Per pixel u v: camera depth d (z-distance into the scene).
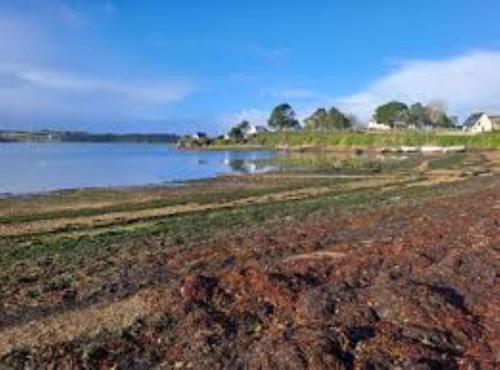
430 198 41.59
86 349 13.96
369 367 12.40
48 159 132.38
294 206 40.78
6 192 56.94
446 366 12.66
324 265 20.12
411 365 12.37
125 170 93.75
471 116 185.50
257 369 12.62
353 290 17.09
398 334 14.02
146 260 23.80
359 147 159.88
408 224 28.67
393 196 44.94
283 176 71.75
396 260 20.50
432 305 15.40
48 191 56.94
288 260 21.83
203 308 16.09
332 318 15.10
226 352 13.58
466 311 15.63
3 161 120.94
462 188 49.16
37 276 21.92
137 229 33.25
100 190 57.25
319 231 28.30
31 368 13.34
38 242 29.77
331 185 58.16
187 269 21.88
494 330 14.55
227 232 30.28
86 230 33.94
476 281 17.83
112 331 15.31
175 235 30.12
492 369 12.52
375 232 27.34
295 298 16.58
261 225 32.31
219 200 47.06
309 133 192.88
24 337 15.31
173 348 14.14
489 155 108.38
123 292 19.14
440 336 13.96
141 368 13.31
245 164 105.44
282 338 13.60
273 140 196.12
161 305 16.66
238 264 22.19
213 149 190.62
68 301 18.48
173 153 171.12
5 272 22.70
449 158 101.38
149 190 56.84
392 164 91.19
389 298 15.87
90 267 23.08
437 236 24.28
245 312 15.80
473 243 22.55
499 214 29.33
